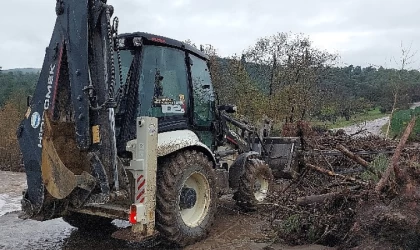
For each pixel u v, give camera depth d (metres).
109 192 4.53
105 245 5.43
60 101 4.77
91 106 4.59
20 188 9.50
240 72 19.22
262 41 32.62
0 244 5.50
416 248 4.35
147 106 5.30
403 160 5.75
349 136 9.28
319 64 24.27
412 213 4.43
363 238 4.54
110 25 4.62
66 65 4.79
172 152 5.21
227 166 7.14
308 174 6.36
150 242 5.44
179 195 5.13
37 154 4.73
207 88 6.54
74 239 5.71
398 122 21.06
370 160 7.37
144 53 5.28
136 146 4.76
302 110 19.55
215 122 6.76
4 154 13.09
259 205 6.62
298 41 24.70
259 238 5.60
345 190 5.04
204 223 5.50
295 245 5.20
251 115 18.08
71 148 4.61
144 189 4.68
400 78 15.47
